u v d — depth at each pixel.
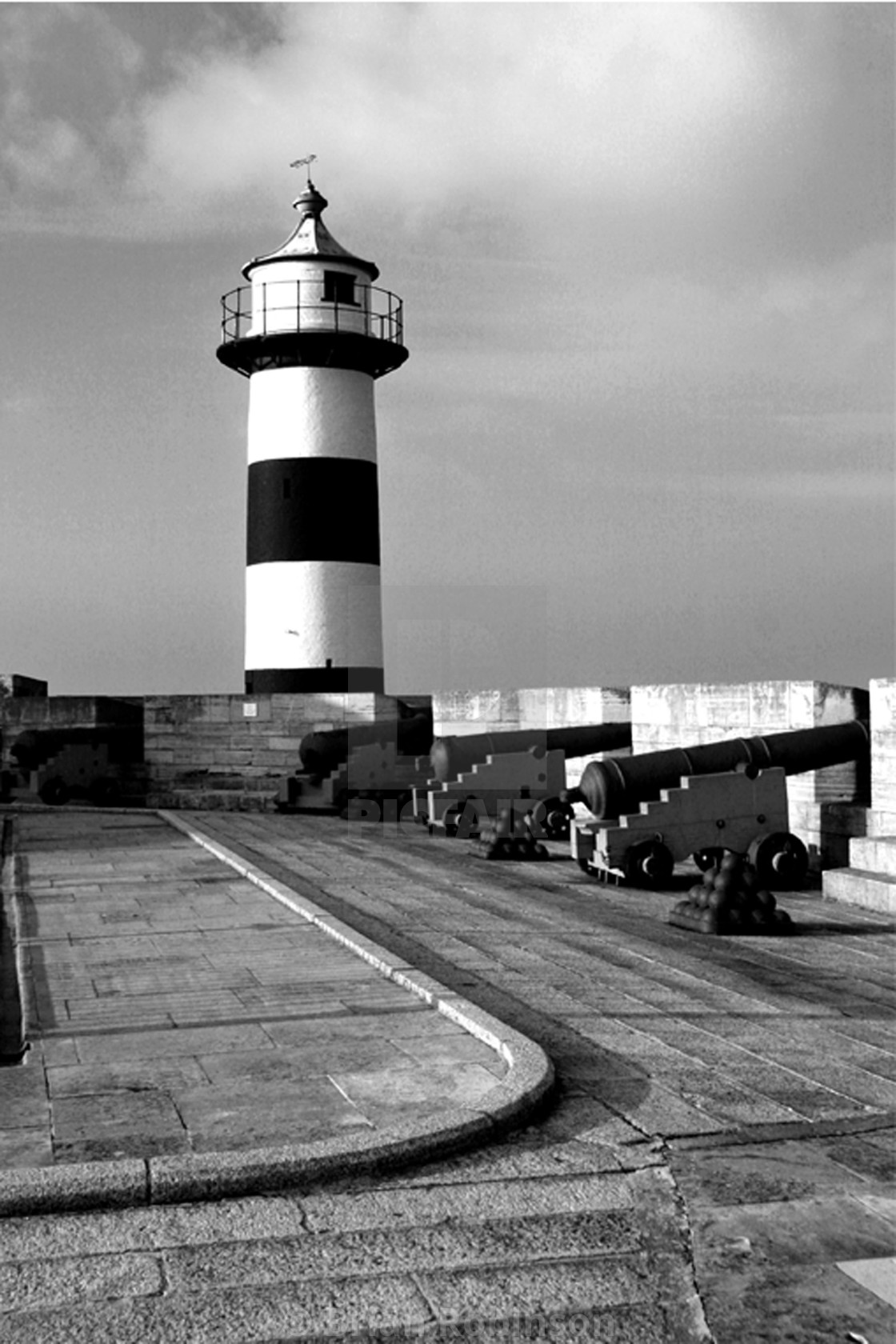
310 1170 6.60
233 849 20.56
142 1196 6.37
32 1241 6.01
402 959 11.52
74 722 32.09
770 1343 5.24
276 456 33.53
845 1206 6.41
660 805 17.62
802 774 20.20
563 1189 6.59
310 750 27.12
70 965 11.25
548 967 11.72
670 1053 8.88
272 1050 8.62
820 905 16.14
